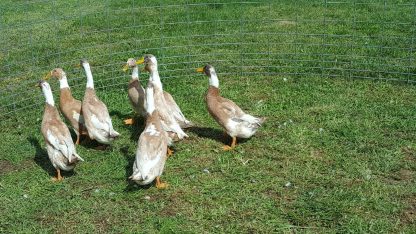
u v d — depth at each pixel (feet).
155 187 9.16
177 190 9.09
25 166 10.07
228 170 9.66
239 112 10.31
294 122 11.37
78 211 8.65
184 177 9.50
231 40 16.48
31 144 10.84
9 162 10.24
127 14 19.38
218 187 9.14
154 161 8.74
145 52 15.47
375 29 17.01
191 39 16.66
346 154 10.07
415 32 16.38
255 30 17.33
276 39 16.42
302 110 11.91
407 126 11.04
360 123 11.21
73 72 14.11
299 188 9.08
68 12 19.70
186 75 14.08
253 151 10.30
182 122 10.52
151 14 19.27
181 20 18.47
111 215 8.53
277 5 19.98
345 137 10.66
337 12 18.83
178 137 9.93
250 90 13.09
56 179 9.51
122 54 15.56
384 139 10.59
